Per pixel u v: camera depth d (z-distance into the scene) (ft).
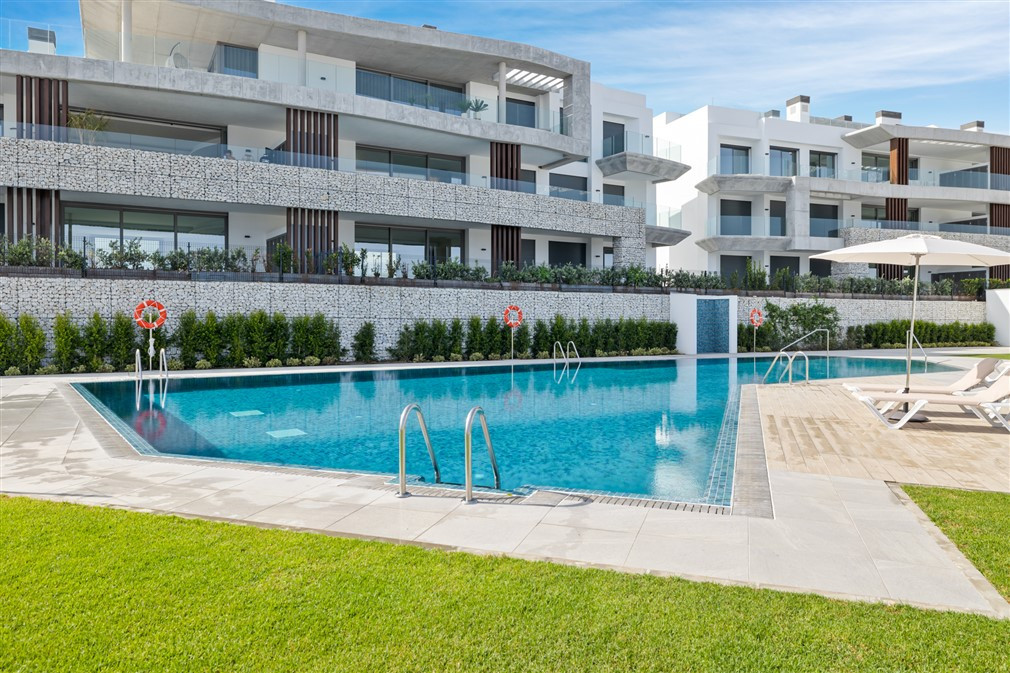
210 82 69.10
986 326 112.47
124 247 61.11
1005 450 25.72
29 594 11.89
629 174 107.24
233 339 62.85
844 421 33.17
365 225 86.89
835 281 106.83
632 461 27.43
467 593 12.00
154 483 20.20
